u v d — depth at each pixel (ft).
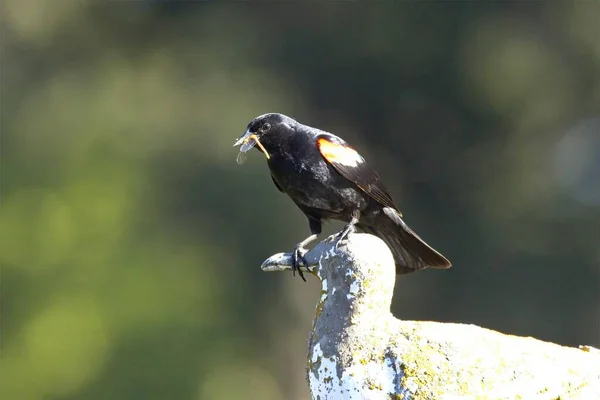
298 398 65.26
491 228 78.23
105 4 81.15
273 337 65.92
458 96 80.84
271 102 77.56
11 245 56.03
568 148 81.41
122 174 63.67
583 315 75.72
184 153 70.64
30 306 54.60
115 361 55.11
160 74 78.59
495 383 12.67
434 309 73.56
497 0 81.76
